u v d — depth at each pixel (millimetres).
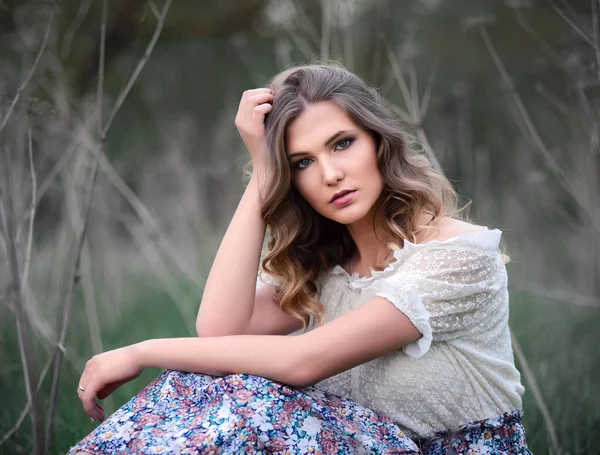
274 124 1840
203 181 5617
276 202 1886
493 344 1830
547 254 4297
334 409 1656
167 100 8047
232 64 8203
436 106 5598
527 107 6191
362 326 1668
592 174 3193
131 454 1522
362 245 1975
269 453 1558
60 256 3156
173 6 7664
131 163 6934
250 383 1594
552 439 2283
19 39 2848
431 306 1701
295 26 3596
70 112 3000
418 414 1774
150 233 3062
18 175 2488
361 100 1832
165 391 1667
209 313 1898
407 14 6992
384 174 1854
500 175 5508
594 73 2932
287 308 2025
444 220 1874
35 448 2234
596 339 3168
